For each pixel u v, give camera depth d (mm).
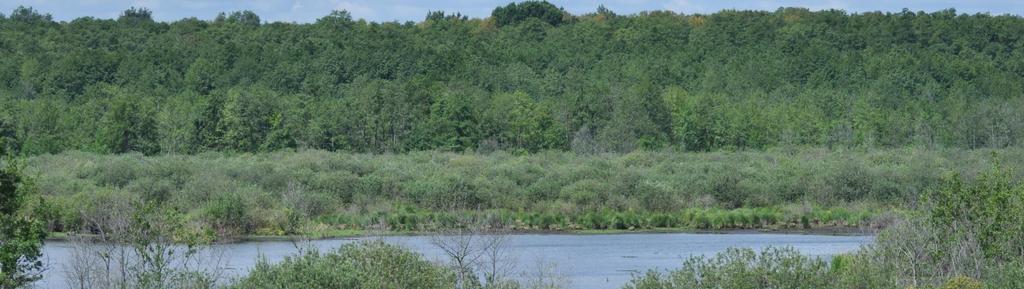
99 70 169750
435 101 135000
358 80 167375
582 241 75438
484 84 171250
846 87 175000
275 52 184625
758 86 176375
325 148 127812
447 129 129875
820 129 139500
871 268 33188
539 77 184375
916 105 156625
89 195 75750
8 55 185750
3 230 30281
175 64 179500
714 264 29656
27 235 30562
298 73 171000
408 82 143125
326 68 173125
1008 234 36281
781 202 98000
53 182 89062
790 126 138875
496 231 56781
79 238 43250
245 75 172250
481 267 45375
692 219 89625
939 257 36156
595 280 52781
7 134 121250
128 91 161375
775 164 113125
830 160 113875
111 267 36406
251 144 126312
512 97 141750
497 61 191875
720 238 78125
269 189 93375
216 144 126938
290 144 127062
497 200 94750
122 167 94938
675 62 192375
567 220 89000
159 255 33031
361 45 188250
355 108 134625
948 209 36906
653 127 135000
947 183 38031
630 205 93938
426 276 31000
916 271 35969
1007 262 35344
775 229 86125
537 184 98375
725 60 195500
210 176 92062
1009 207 36875
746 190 98375
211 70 172750
